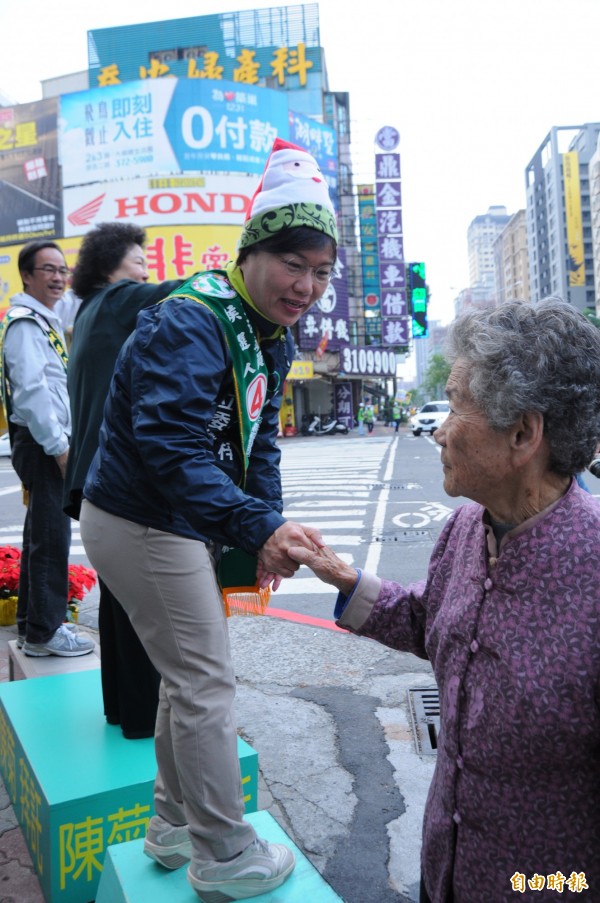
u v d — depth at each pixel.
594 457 1.10
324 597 5.05
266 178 1.63
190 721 1.62
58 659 3.19
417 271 38.59
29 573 3.19
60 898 1.95
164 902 1.65
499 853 1.09
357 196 38.66
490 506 1.14
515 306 1.10
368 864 2.15
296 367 32.59
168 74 35.12
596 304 97.69
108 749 2.22
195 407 1.51
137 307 2.27
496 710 1.07
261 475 1.97
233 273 1.67
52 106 28.97
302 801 2.46
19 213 29.75
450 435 1.13
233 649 3.91
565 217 117.62
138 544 1.66
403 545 6.84
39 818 2.04
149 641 1.70
